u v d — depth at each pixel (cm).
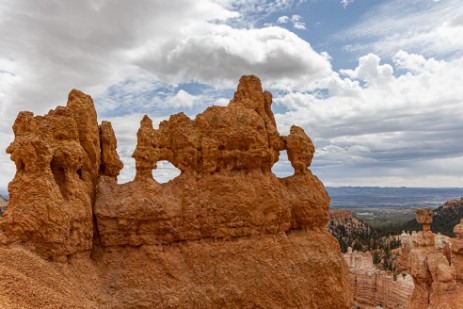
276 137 3170
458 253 5447
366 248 14588
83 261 2408
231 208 2803
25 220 2203
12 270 2019
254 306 2720
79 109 2612
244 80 3281
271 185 2972
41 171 2261
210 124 2933
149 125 2798
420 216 5538
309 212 3188
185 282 2566
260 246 2842
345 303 3119
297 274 2920
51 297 1991
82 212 2409
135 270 2503
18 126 2392
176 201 2697
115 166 2841
